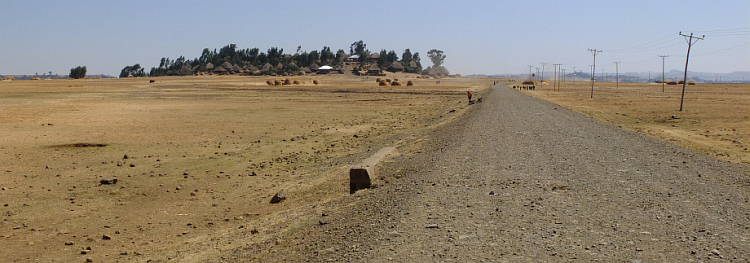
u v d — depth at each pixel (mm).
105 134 29250
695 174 12938
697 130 27906
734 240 7594
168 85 108000
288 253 8766
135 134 29359
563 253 7078
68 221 12836
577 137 19906
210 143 26125
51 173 18438
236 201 14680
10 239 11430
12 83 110875
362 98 68188
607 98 67188
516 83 174125
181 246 10734
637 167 13664
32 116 38625
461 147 17703
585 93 87188
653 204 9688
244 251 9602
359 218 10062
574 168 13281
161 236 11641
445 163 14688
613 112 41375
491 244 7480
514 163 14055
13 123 33906
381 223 9102
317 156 21578
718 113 39625
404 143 23422
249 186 16438
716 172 13406
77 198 15008
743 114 38469
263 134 29812
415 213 9359
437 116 39656
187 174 18250
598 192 10656
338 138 27906
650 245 7406
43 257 10312
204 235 11547
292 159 21125
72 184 16750
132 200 14867
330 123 36219
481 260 6875
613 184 11438
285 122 36719
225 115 41562
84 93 71750
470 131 22641
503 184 11484
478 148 17156
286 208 13328
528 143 17984
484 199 10156
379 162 16797
